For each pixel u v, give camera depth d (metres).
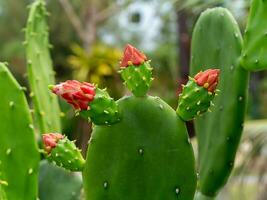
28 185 1.02
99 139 0.92
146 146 0.92
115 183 0.92
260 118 5.25
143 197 0.92
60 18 7.51
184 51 4.22
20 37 8.64
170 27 6.74
